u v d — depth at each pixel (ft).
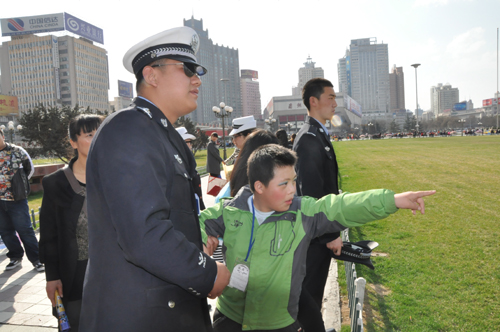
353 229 22.97
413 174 51.31
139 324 4.19
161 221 3.98
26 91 381.81
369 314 12.27
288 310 6.48
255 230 6.46
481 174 47.65
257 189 6.24
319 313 7.60
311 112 10.33
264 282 6.35
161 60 4.98
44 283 16.22
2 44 384.88
